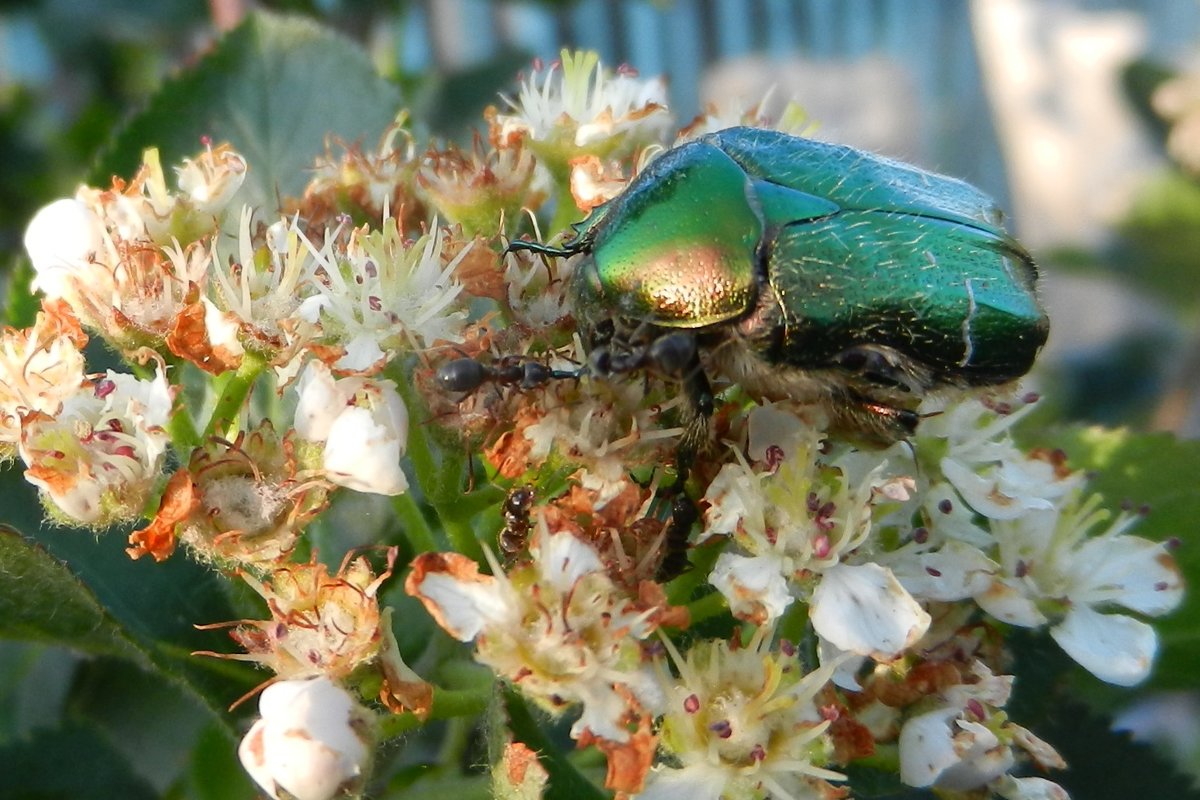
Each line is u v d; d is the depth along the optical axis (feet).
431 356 0.32
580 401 0.32
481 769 0.35
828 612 0.31
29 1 0.59
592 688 0.30
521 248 0.33
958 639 0.33
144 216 0.34
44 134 0.63
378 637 0.31
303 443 0.32
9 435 0.32
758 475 0.32
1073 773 0.38
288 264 0.32
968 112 1.13
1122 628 0.34
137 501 0.32
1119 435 0.39
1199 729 0.72
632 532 0.31
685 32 0.98
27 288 0.38
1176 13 1.11
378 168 0.36
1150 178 0.77
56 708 0.43
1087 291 0.94
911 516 0.33
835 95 0.98
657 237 0.31
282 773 0.30
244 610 0.34
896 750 0.32
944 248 0.31
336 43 0.42
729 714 0.31
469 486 0.33
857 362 0.31
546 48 0.86
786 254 0.31
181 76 0.41
